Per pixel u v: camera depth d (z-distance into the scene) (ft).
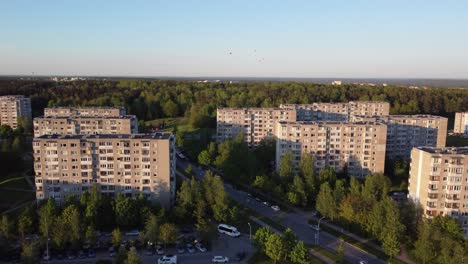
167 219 557.33
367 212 560.61
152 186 618.44
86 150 607.78
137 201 574.97
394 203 538.88
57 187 616.39
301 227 593.83
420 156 564.30
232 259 495.00
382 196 606.96
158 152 608.60
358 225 563.48
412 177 591.37
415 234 531.50
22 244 492.13
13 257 490.90
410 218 548.72
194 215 577.84
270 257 482.28
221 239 552.00
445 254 454.81
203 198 609.42
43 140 601.21
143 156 609.83
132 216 558.15
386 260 495.41
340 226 595.06
